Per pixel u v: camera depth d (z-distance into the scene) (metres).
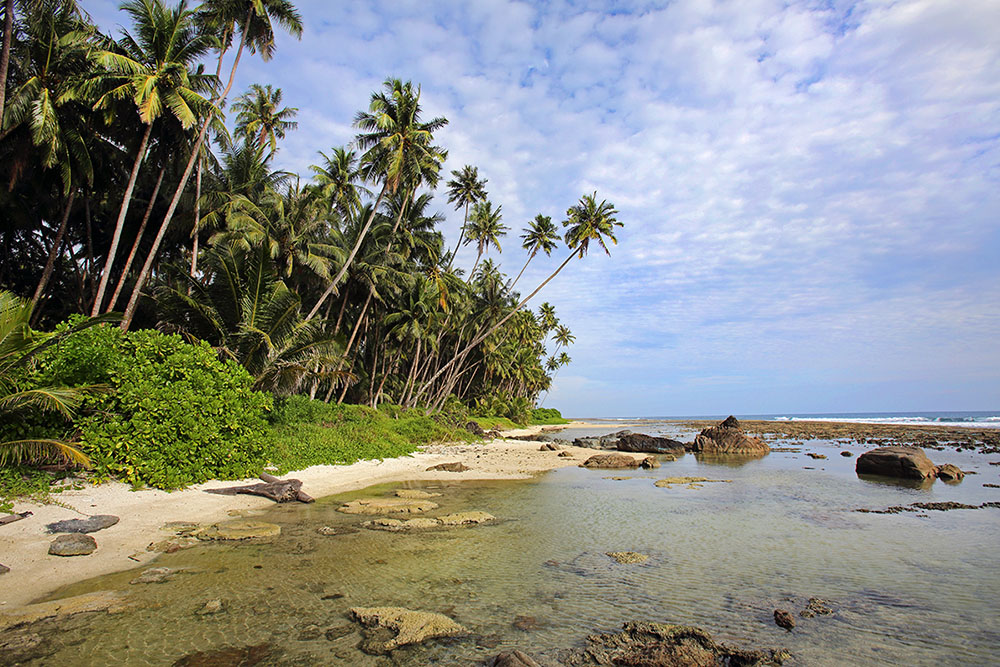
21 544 8.20
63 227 19.27
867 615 6.64
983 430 53.41
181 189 19.19
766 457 29.19
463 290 42.47
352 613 6.46
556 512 13.09
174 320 18.62
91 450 11.75
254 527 10.47
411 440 30.44
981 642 5.85
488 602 6.97
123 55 18.14
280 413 21.86
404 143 27.03
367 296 33.50
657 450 31.95
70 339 12.26
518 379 78.06
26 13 15.76
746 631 6.14
